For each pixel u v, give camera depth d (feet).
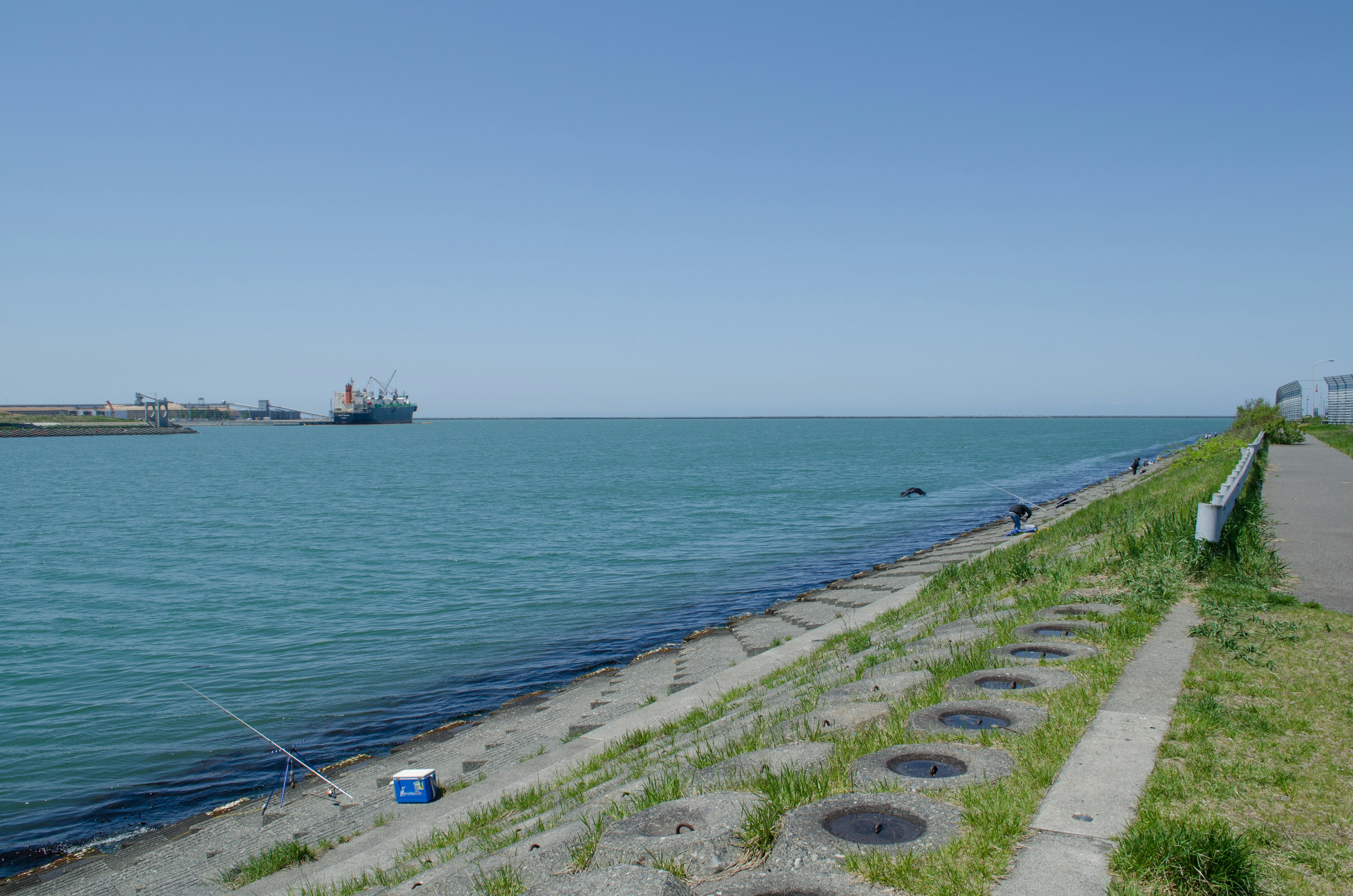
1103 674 20.43
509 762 32.32
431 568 86.89
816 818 14.14
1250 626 24.43
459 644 56.13
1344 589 29.84
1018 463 263.90
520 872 15.16
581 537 108.06
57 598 74.90
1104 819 13.05
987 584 41.39
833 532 109.70
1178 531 36.01
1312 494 61.67
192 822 30.40
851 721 20.71
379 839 25.76
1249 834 12.19
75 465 309.63
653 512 135.64
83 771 36.27
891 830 13.52
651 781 19.36
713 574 80.23
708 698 35.35
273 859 25.13
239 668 51.67
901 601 53.26
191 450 446.60
